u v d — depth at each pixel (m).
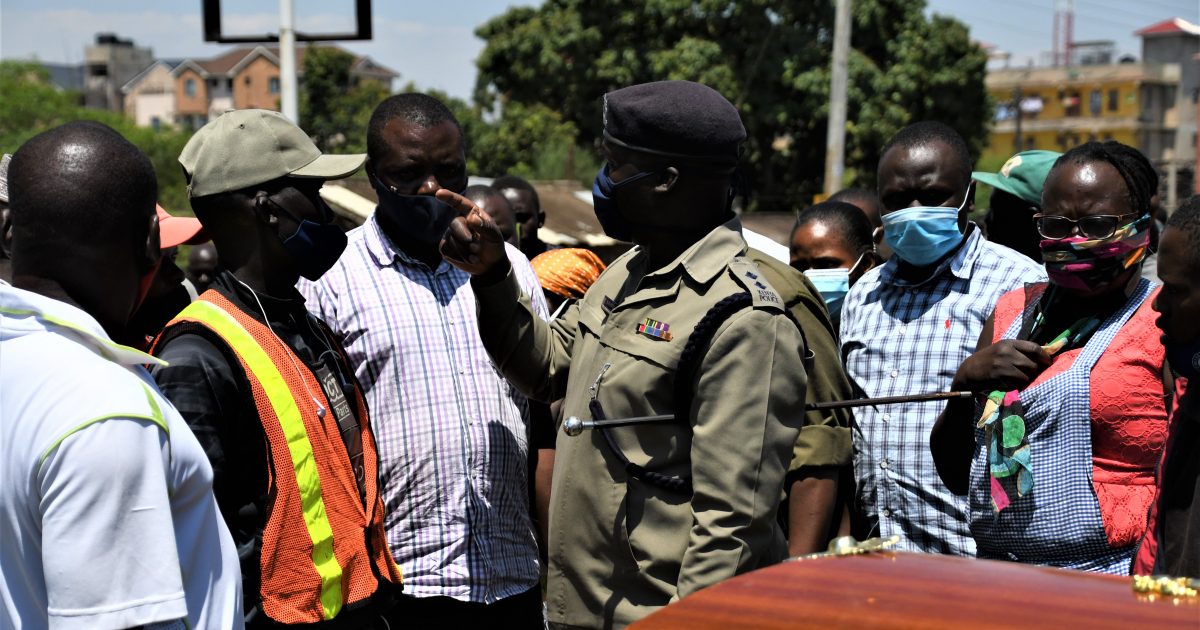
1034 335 3.04
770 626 1.40
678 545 2.59
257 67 72.81
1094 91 62.78
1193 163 32.84
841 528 3.17
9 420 1.87
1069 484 2.88
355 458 2.82
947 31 28.11
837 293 4.20
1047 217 2.96
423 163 3.26
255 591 2.53
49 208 2.03
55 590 1.80
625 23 27.94
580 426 2.54
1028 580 1.53
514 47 29.20
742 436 2.50
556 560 2.76
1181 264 2.48
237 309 2.71
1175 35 66.88
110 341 1.96
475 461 3.26
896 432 3.52
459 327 3.35
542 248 6.72
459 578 3.20
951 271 3.64
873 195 5.77
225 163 2.75
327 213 2.92
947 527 3.41
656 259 2.78
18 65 49.94
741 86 27.73
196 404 2.47
